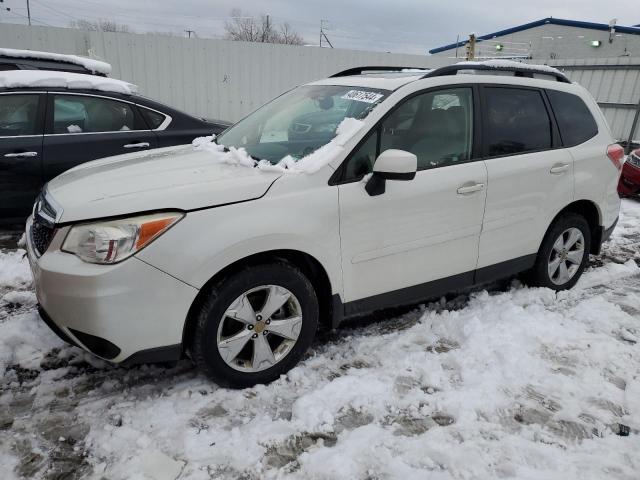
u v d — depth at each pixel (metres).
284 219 2.79
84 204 2.59
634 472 2.36
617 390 2.99
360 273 3.15
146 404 2.77
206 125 5.95
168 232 2.55
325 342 3.48
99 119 5.43
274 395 2.88
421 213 3.26
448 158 3.45
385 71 4.29
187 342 2.79
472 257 3.63
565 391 2.96
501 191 3.62
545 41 28.25
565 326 3.68
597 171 4.25
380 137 3.16
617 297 4.28
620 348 3.41
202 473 2.31
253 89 11.45
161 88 10.98
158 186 2.74
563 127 4.10
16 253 4.89
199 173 2.96
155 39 10.69
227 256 2.65
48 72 5.39
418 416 2.73
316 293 3.20
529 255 3.99
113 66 10.68
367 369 3.14
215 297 2.69
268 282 2.82
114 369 3.11
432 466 2.38
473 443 2.51
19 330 3.39
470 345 3.34
